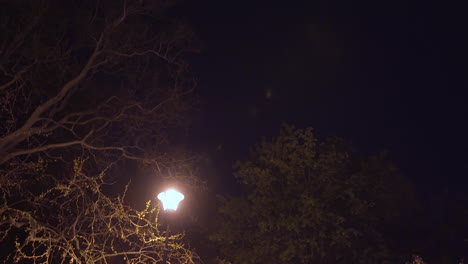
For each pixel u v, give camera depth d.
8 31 14.02
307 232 15.67
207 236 19.25
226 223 16.64
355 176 15.93
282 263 15.99
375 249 16.06
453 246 17.89
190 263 13.37
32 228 11.84
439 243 17.88
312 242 15.17
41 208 13.23
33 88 14.70
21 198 13.95
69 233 12.86
